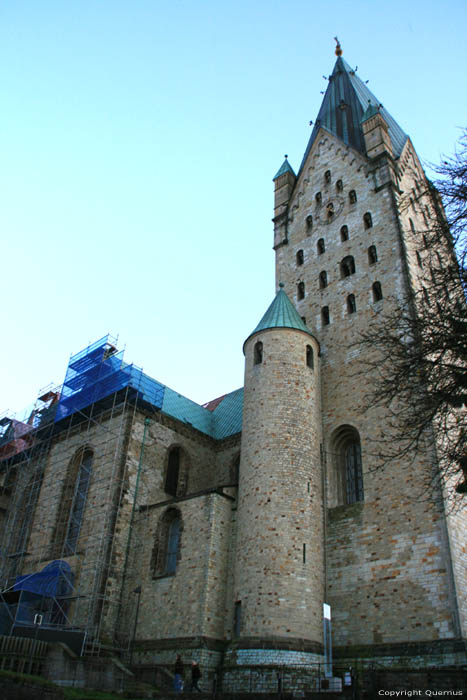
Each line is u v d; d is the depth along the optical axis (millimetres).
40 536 44938
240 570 33031
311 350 41312
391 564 31891
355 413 38312
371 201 47344
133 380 46875
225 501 37000
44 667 26703
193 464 47125
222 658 32000
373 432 36656
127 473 41469
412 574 30844
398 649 29281
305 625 30875
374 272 43625
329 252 48406
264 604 30969
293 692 24391
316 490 35844
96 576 37344
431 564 30344
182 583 35000
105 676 27312
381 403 36969
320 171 54000
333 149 53812
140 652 34375
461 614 28406
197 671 28656
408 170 51062
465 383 21141
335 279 46344
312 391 39406
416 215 47562
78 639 32438
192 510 37344
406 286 40688
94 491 42156
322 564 34125
